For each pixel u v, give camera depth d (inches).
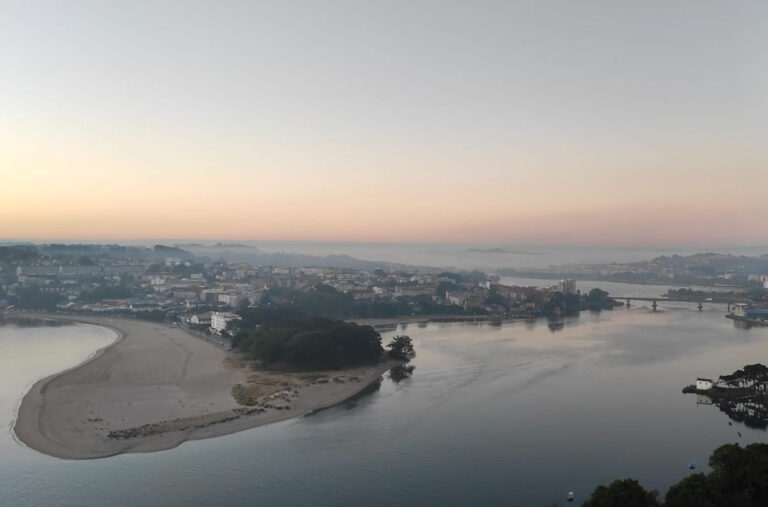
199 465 5753.0
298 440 6466.5
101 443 6328.7
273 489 5211.6
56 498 5044.3
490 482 5369.1
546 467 5713.6
